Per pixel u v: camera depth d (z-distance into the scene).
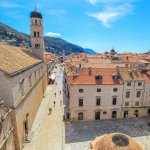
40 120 42.12
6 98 25.44
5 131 23.66
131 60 91.31
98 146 19.27
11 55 34.97
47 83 82.75
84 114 41.75
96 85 40.16
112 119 43.16
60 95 64.69
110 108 42.44
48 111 48.28
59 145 31.91
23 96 31.30
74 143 32.66
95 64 54.47
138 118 43.91
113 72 43.50
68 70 60.44
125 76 42.44
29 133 35.12
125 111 43.69
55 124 40.34
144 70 46.25
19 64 32.69
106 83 40.59
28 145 31.55
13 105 25.81
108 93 41.22
